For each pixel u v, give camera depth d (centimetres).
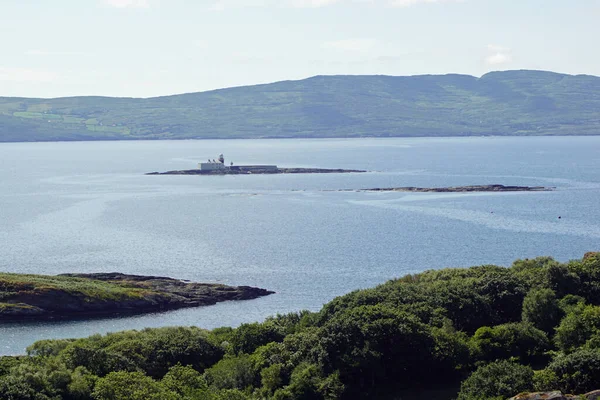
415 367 17450
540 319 19900
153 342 18300
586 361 15038
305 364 16962
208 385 16550
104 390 14812
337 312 19462
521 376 15088
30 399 14325
